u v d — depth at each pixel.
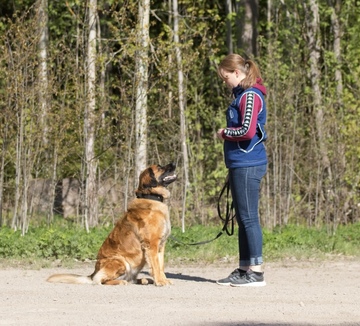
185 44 17.31
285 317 7.78
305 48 22.19
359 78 20.31
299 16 23.66
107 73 22.53
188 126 20.06
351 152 18.45
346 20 22.98
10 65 15.92
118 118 16.88
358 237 16.16
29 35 16.25
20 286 9.77
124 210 16.59
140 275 11.38
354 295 9.23
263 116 9.69
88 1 17.94
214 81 24.67
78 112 16.89
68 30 24.70
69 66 17.55
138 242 10.01
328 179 18.58
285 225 17.50
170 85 18.38
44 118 16.59
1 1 26.34
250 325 7.36
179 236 14.31
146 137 17.38
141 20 16.81
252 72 9.66
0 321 7.53
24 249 13.39
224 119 20.66
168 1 25.84
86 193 17.16
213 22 26.00
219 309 8.16
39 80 16.47
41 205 19.48
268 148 18.27
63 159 18.48
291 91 18.52
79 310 8.09
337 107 19.92
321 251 14.50
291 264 13.00
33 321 7.53
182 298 8.85
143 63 16.62
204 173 20.47
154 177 10.07
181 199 18.73
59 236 13.62
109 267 9.98
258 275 9.89
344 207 18.86
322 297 9.02
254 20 24.12
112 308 8.20
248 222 9.77
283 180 18.75
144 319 7.61
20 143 16.05
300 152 18.97
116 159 18.39
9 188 19.16
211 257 13.38
